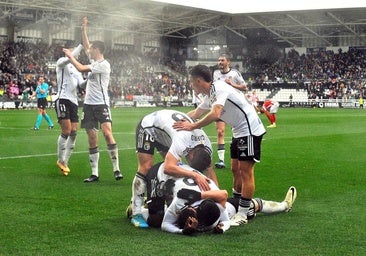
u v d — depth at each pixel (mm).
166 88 61094
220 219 6895
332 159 14180
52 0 48281
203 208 6613
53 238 6449
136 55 65188
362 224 7254
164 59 67562
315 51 67812
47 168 12203
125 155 14867
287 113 44312
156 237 6535
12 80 51250
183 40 68250
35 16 54875
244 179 7309
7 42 55906
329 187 10117
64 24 55156
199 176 6848
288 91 63094
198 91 7508
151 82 61969
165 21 59062
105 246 6133
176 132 7047
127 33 64438
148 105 57531
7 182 10305
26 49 56812
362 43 65938
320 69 65938
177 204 6723
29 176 11047
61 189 9703
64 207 8195
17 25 56062
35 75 53219
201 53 67812
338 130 25016
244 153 7297
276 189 9922
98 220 7395
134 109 49969
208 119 7059
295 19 59188
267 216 7742
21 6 48625
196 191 6730
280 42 68500
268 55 68750
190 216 6555
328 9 54188
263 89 64125
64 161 11336
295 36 67125
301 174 11648
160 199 6973
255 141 7316
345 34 65062
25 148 16281
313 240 6445
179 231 6676
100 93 10797
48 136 20656
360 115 40406
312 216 7738
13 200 8656
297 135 22016
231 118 7383
